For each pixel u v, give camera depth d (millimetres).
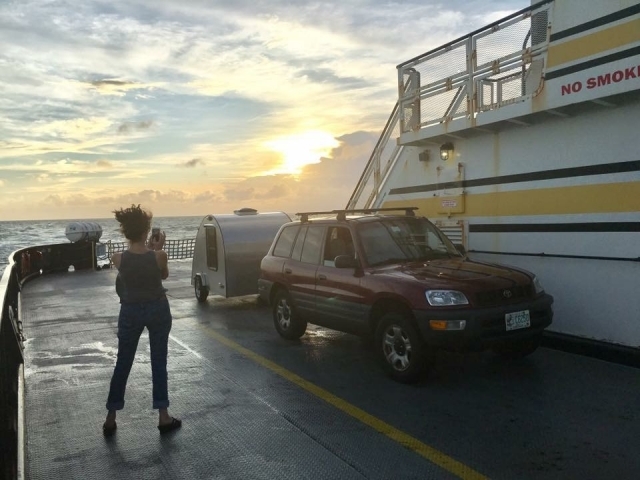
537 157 6887
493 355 6289
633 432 4121
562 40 6078
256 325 8617
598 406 4660
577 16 5922
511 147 7230
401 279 5469
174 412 4820
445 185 8344
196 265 11383
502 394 5020
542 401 4812
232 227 10406
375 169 10094
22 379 5449
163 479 3621
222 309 10227
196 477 3631
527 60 6539
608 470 3551
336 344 7160
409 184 9133
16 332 6270
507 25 6879
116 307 10617
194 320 9180
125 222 4340
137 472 3727
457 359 6172
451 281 5270
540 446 3928
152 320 4359
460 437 4117
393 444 4031
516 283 5371
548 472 3543
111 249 22125
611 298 6145
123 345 4359
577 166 6406
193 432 4375
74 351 7184
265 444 4105
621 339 6066
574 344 6324
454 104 7746
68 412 4906
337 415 4637
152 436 4320
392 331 5484
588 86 5820
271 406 4898
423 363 5219
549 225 6758
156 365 4414
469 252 7914
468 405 4770
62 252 17969
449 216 8297
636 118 5793
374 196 10125
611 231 6074
